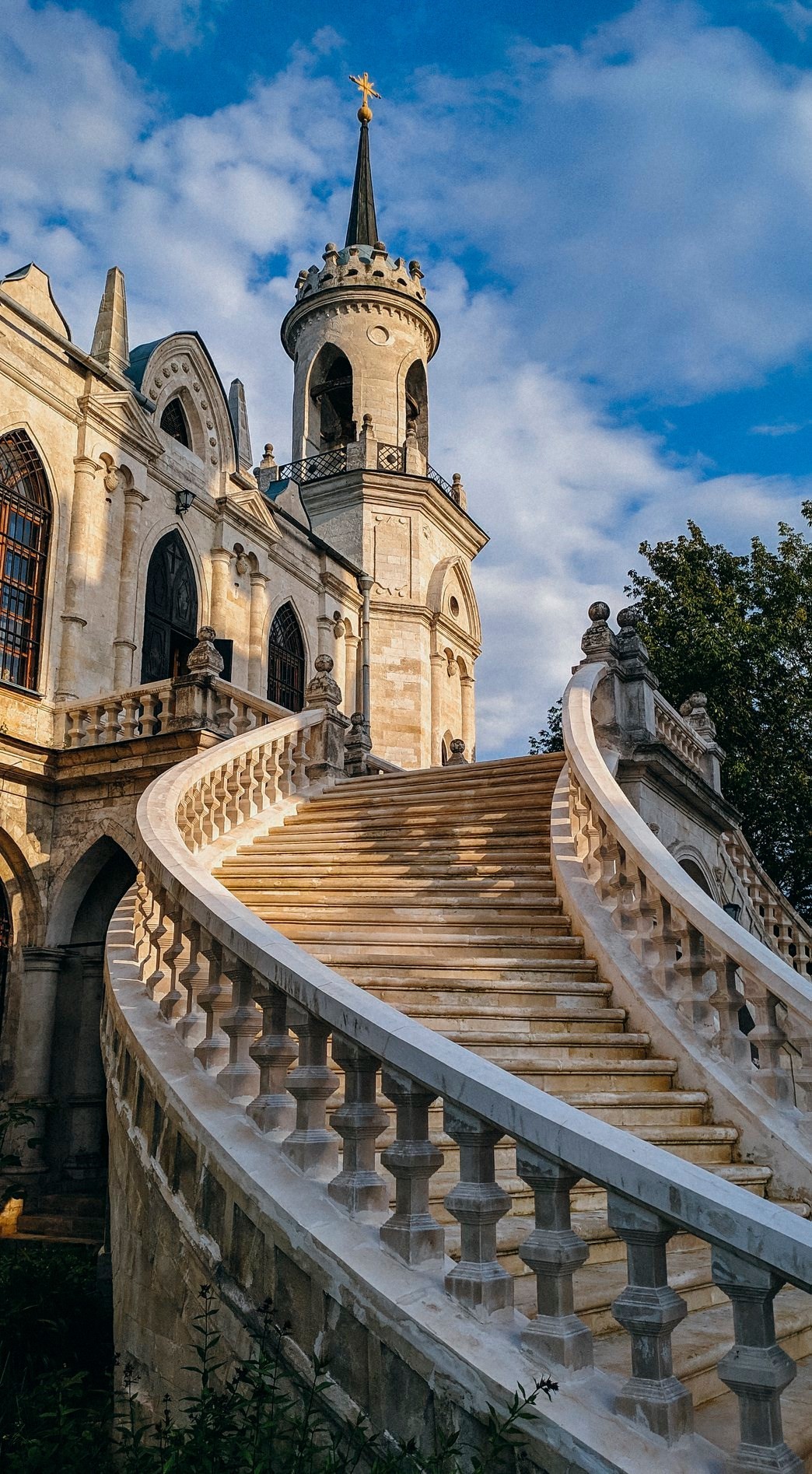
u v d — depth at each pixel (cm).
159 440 2511
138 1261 638
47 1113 1962
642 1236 371
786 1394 470
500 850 1299
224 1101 582
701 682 2844
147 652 2438
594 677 1453
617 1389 377
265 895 1188
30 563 2170
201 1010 714
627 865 983
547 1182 396
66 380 2275
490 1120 410
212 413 2767
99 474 2323
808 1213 727
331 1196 479
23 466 2180
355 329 3922
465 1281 409
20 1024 1978
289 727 1708
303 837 1461
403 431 3894
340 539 3569
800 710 2753
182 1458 424
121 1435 588
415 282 4059
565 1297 389
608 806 1056
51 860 2047
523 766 1548
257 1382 447
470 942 1001
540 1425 357
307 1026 520
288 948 566
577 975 970
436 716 3562
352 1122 479
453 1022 846
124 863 2117
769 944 1920
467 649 3856
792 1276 331
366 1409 415
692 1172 371
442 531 3825
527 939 1007
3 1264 1052
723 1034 843
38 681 2127
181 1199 574
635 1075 823
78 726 2111
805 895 2808
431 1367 391
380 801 1569
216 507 2734
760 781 2752
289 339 4134
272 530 2922
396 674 3459
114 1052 806
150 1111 645
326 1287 442
